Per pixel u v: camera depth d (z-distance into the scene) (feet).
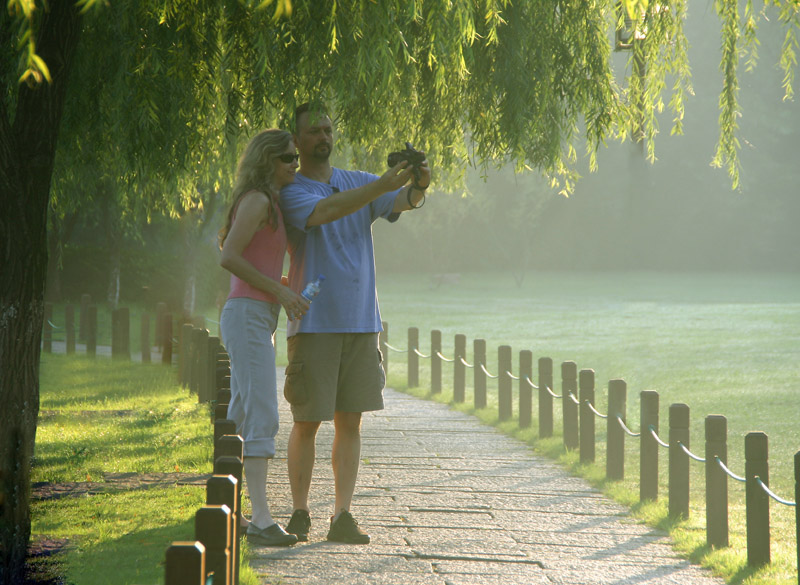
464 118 113.70
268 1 38.65
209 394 142.10
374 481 93.35
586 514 80.89
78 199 158.92
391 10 69.00
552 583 59.88
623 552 68.74
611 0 103.14
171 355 210.79
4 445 63.31
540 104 102.73
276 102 88.28
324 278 62.44
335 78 79.15
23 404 64.49
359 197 59.41
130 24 84.12
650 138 106.93
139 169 98.99
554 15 102.78
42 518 75.31
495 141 107.14
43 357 224.33
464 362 162.20
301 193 61.72
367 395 64.95
